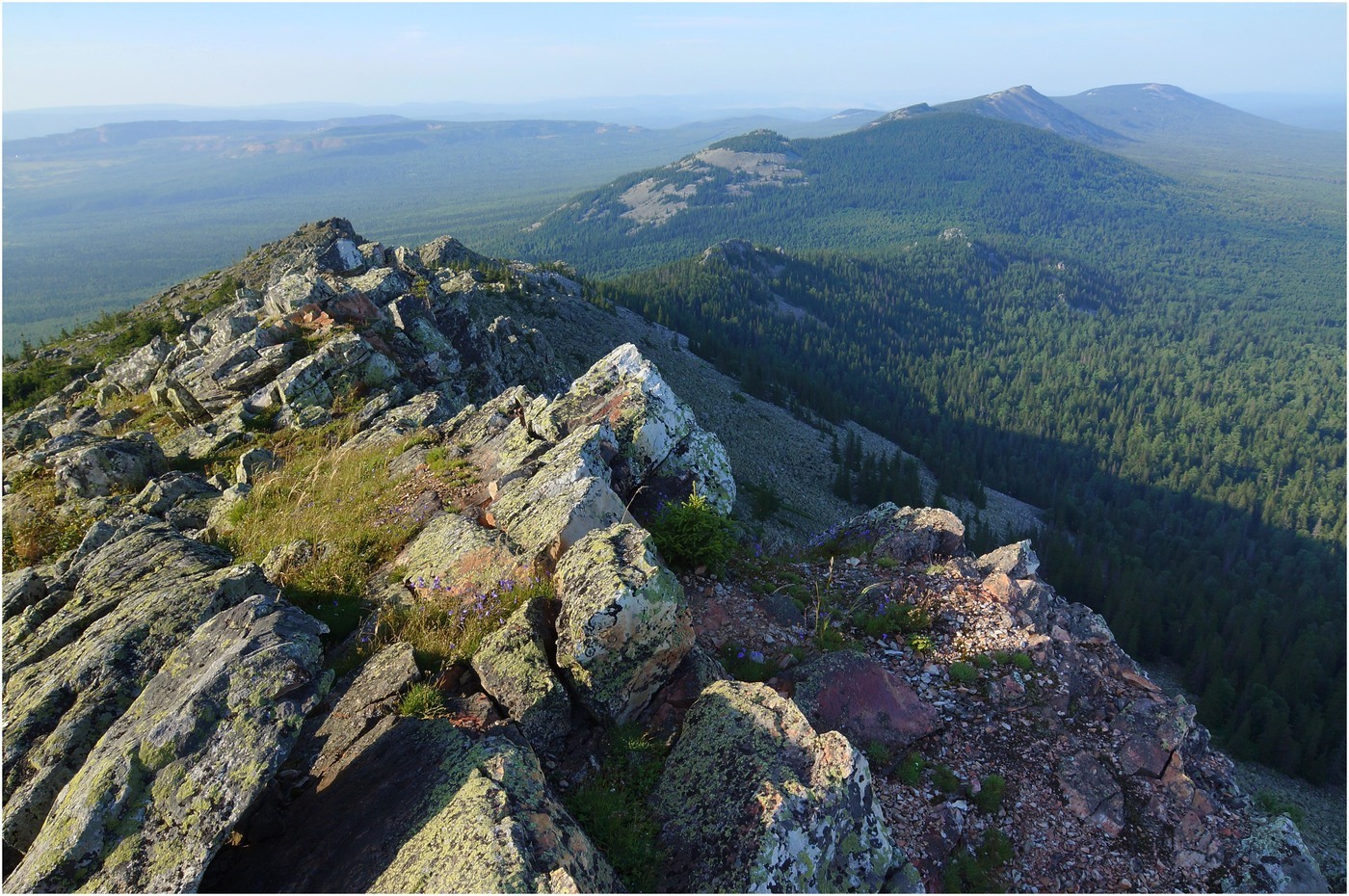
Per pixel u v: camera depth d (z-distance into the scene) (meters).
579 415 17.22
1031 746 11.52
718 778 8.25
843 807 7.94
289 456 22.05
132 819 6.49
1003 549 16.27
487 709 8.99
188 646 8.35
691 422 17.98
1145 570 108.69
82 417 32.72
